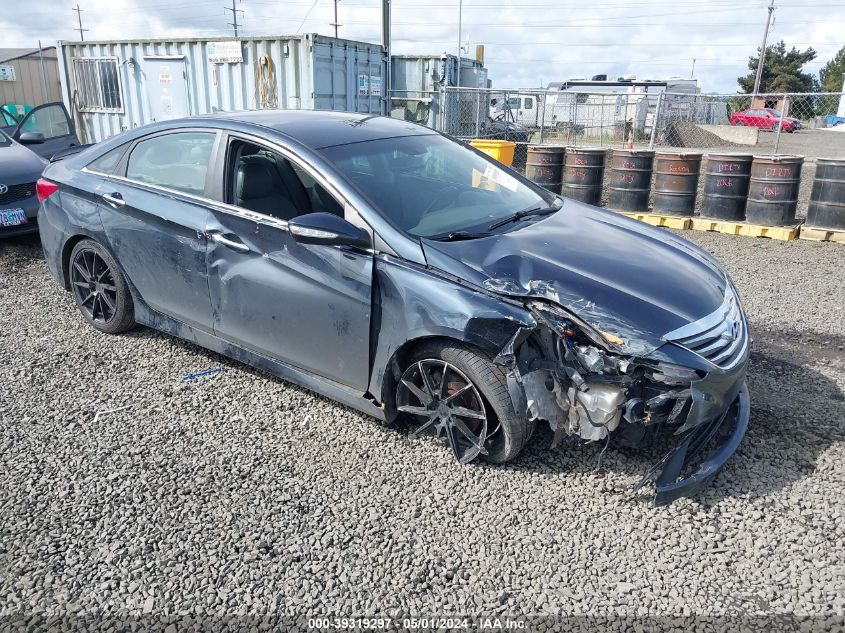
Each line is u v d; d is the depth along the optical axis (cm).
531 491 322
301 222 328
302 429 376
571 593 262
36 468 340
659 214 952
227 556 281
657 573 272
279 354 385
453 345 322
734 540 289
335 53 1345
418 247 328
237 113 438
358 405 362
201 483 328
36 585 266
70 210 476
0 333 509
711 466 314
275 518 304
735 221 905
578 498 317
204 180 402
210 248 394
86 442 363
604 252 348
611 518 303
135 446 359
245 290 383
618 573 272
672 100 1791
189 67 1377
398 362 346
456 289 312
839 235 837
